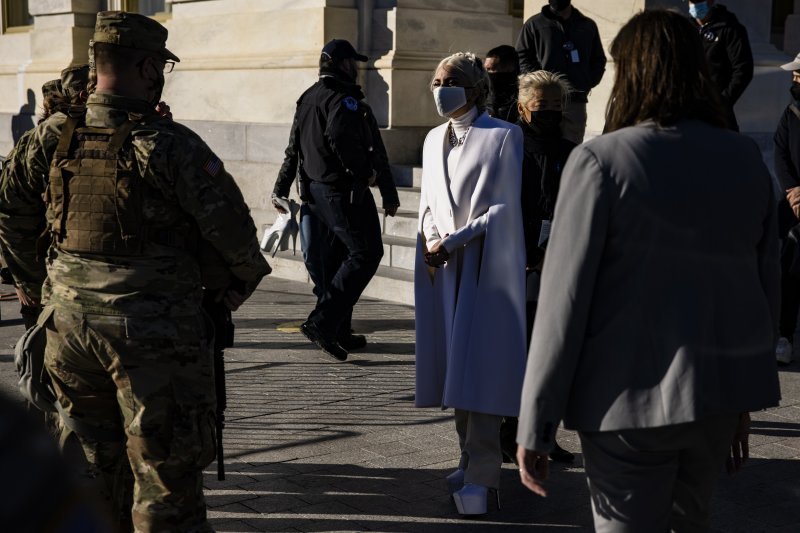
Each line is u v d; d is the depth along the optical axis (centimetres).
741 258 222
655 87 226
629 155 218
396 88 949
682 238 215
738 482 420
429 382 400
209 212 284
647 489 218
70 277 284
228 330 312
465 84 382
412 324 733
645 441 215
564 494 407
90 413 296
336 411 520
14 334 695
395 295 816
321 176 633
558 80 403
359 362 625
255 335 699
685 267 216
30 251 318
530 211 401
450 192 387
